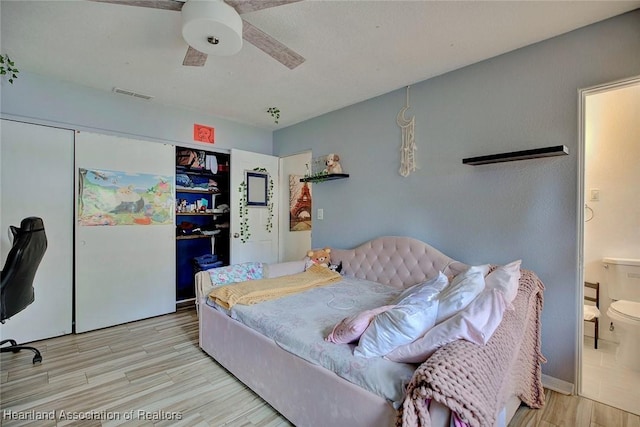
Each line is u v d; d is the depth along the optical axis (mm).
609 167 2811
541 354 2096
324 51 2330
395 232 3105
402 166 3027
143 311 3449
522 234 2285
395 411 1246
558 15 1884
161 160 3561
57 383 2148
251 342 2047
